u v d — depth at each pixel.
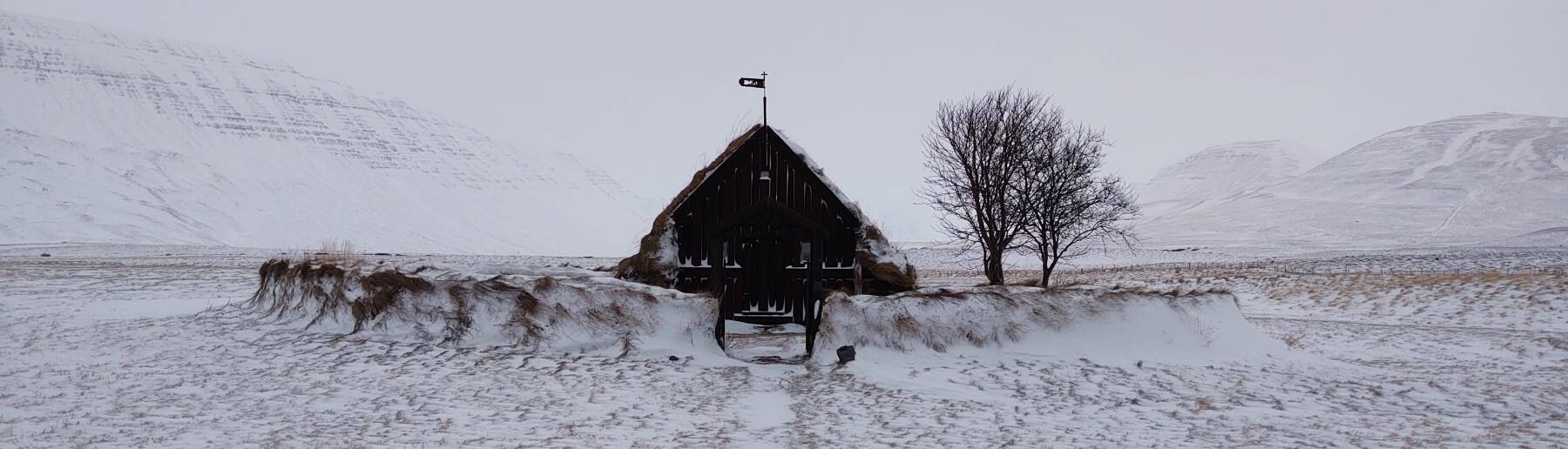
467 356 15.88
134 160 139.62
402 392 12.84
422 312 17.83
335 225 136.75
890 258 21.16
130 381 13.15
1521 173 144.25
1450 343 21.19
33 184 120.31
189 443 9.46
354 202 151.50
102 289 30.30
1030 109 33.25
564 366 15.15
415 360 15.44
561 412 11.69
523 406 12.04
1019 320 17.45
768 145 21.25
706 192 21.22
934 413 12.17
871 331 16.75
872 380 14.59
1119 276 46.62
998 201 32.69
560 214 179.38
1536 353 19.27
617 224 184.75
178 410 11.26
